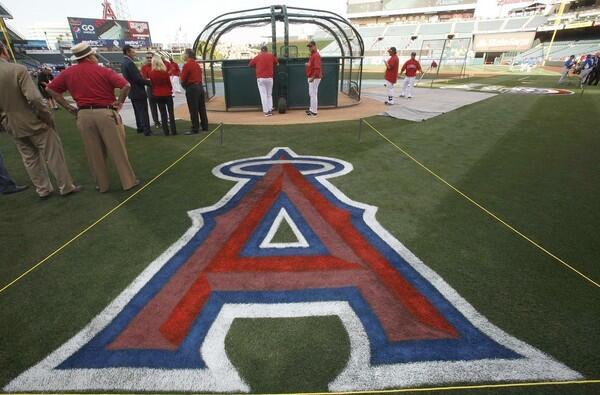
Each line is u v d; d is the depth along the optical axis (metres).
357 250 2.96
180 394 1.74
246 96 10.20
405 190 4.22
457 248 2.98
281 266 2.76
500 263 2.77
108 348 2.01
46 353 1.98
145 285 2.55
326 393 1.73
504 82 18.30
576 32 41.06
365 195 4.09
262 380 1.80
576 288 2.47
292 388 1.75
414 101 11.44
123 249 3.03
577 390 1.73
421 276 2.61
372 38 47.38
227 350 1.98
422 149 5.96
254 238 3.18
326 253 2.93
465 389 1.74
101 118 3.89
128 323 2.19
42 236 3.27
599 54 16.16
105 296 2.44
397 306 2.31
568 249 2.96
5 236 3.28
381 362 1.89
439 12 55.81
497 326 2.14
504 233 3.22
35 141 3.83
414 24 47.38
